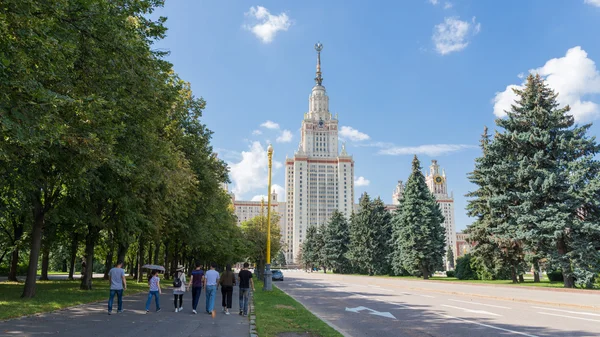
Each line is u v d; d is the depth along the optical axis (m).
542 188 31.77
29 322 11.71
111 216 24.27
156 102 16.06
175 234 34.47
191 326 11.59
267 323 12.06
